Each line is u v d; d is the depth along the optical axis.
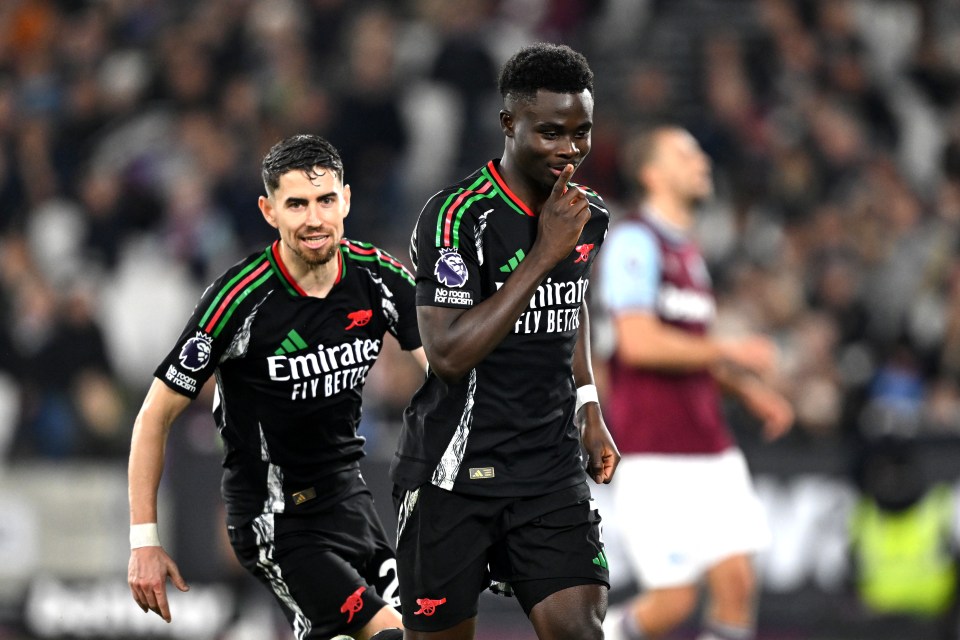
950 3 51.28
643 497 23.97
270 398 16.34
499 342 13.97
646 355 23.41
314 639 16.77
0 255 40.03
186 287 41.12
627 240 24.05
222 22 46.97
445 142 45.47
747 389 24.98
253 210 42.41
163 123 44.91
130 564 15.52
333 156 15.63
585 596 14.50
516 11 52.16
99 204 41.94
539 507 14.64
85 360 36.59
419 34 47.53
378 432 33.22
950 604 30.39
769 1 48.81
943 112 49.25
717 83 45.94
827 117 45.03
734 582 23.97
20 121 45.31
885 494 30.73
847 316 39.09
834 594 30.62
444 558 14.74
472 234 14.30
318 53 46.91
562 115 13.80
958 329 37.09
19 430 35.84
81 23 49.25
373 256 16.50
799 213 42.47
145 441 15.80
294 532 16.88
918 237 40.97
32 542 32.19
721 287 39.62
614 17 51.16
